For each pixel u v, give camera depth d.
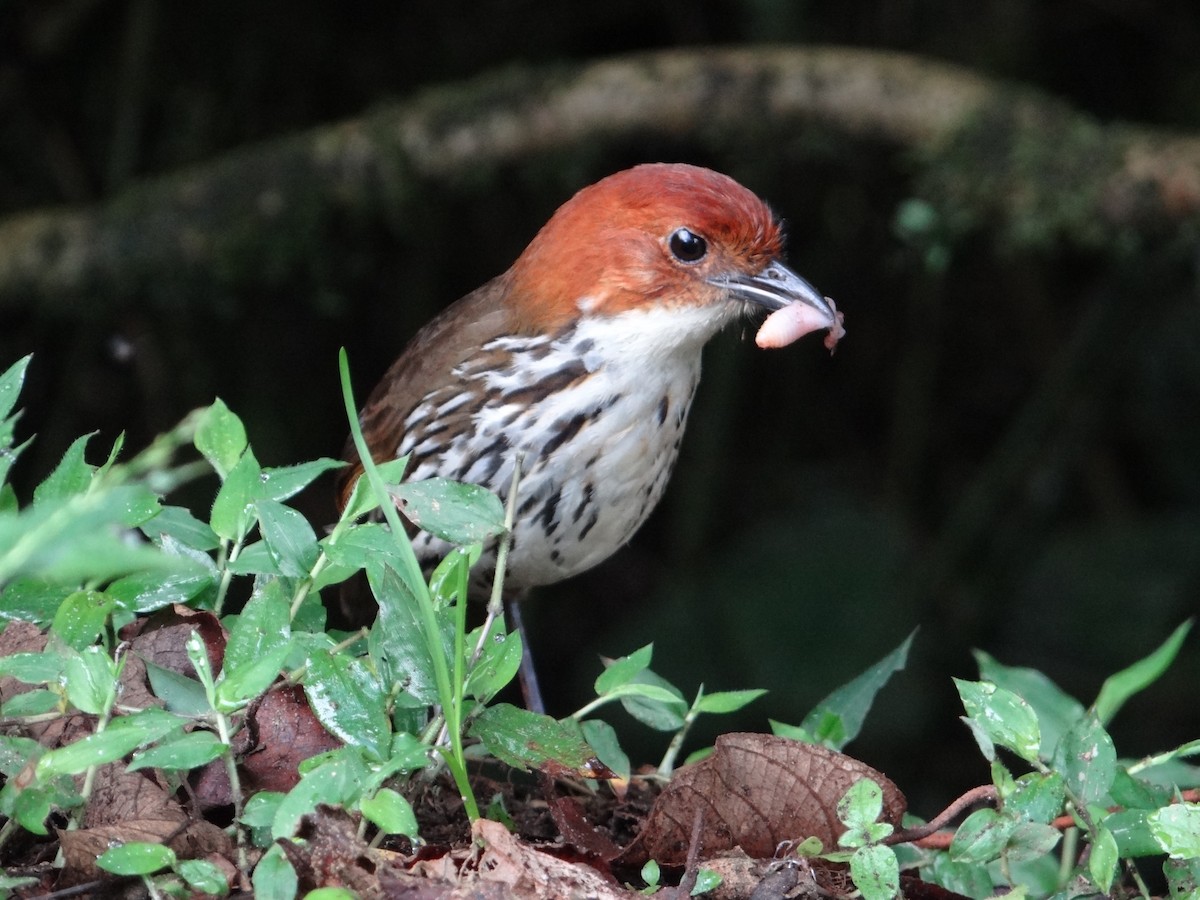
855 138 11.70
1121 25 13.50
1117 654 12.55
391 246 13.34
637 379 6.91
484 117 11.72
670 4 13.44
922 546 14.05
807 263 13.78
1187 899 4.42
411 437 7.11
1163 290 13.12
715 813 4.75
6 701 4.42
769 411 14.34
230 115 13.22
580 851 4.57
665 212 6.86
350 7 13.18
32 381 12.98
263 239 11.71
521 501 6.89
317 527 13.20
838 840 4.60
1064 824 5.14
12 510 4.61
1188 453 13.70
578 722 5.05
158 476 3.81
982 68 13.33
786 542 12.91
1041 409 13.53
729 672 12.20
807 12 13.30
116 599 4.56
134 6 12.52
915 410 14.05
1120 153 11.04
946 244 11.52
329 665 4.31
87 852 4.12
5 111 13.09
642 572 14.33
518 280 7.11
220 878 3.97
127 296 11.80
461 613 4.29
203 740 4.12
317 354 13.53
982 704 4.54
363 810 4.00
